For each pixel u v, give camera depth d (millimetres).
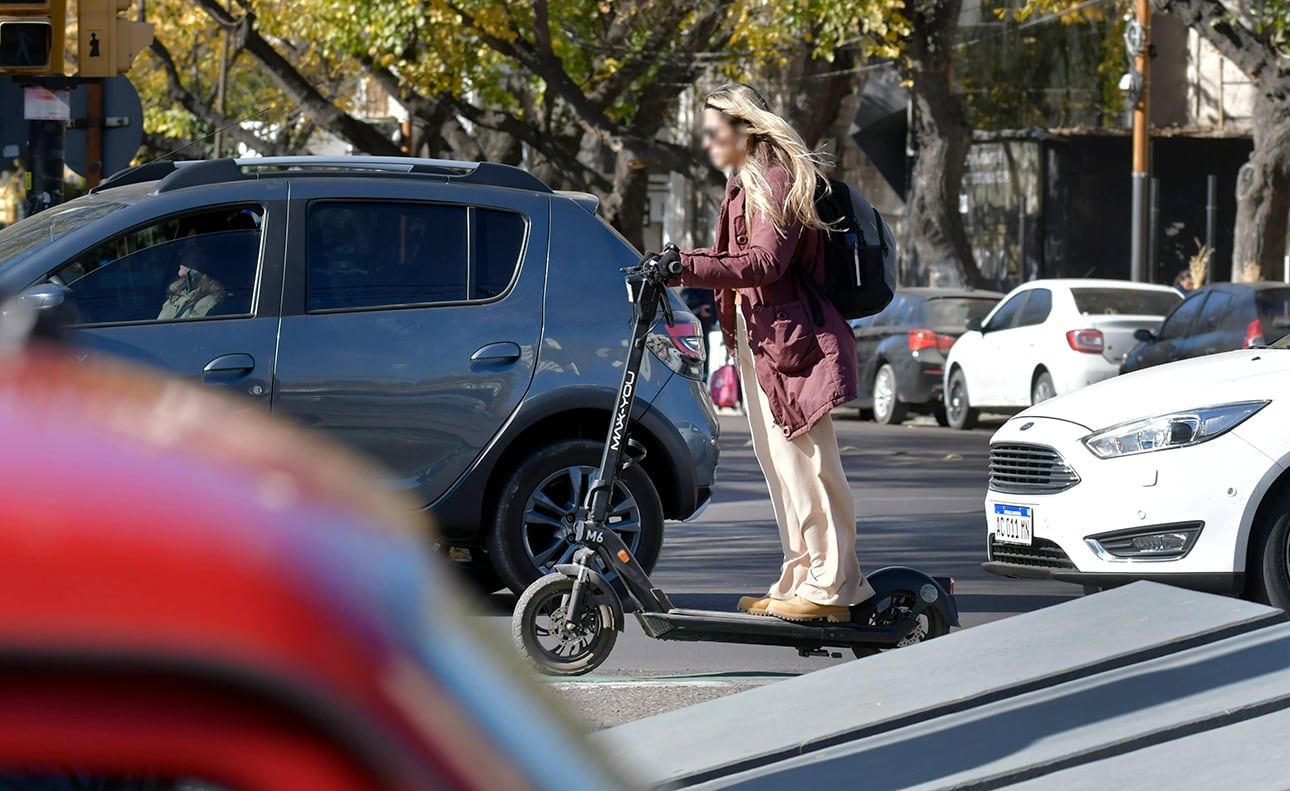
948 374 45812
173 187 14961
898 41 61719
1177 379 15516
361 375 14906
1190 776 7711
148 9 75625
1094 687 9062
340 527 1141
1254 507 14547
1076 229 82000
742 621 11625
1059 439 15586
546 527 15680
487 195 15664
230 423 1260
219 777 1029
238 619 1041
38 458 1108
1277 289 34500
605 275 15844
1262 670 9125
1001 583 18438
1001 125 81500
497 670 1211
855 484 29953
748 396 11938
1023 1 79000
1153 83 92375
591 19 66188
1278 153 60062
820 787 8188
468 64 61656
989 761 8156
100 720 1015
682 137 82688
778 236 11070
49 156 25594
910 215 69625
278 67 66438
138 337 14398
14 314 1484
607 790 1250
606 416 15742
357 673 1062
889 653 10250
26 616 1008
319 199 15180
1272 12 59156
